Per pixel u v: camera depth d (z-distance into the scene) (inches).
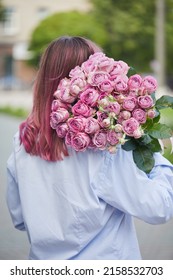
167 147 101.0
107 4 1272.1
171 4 1262.3
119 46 1286.9
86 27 1261.1
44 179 98.4
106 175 94.7
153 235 241.0
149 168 93.9
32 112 101.7
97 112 94.4
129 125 93.3
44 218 97.4
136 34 1275.8
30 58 1369.3
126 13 1274.6
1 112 927.0
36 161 99.5
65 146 97.3
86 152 96.3
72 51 100.0
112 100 94.2
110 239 95.4
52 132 98.3
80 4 1936.5
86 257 95.3
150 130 95.5
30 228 97.9
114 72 95.3
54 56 100.6
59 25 1300.4
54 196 97.7
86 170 96.0
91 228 94.7
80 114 95.0
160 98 97.4
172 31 1288.1
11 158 104.5
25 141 100.1
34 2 1982.0
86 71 96.4
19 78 1995.6
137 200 93.0
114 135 93.0
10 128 680.4
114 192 94.0
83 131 94.9
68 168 96.7
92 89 94.8
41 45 1328.7
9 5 1990.7
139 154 94.5
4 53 2043.6
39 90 101.0
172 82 1449.3
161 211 92.7
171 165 97.4
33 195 98.7
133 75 95.6
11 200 106.3
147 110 95.0
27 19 1996.8
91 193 94.7
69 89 95.7
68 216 95.3
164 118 97.2
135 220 263.4
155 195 92.5
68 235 95.3
